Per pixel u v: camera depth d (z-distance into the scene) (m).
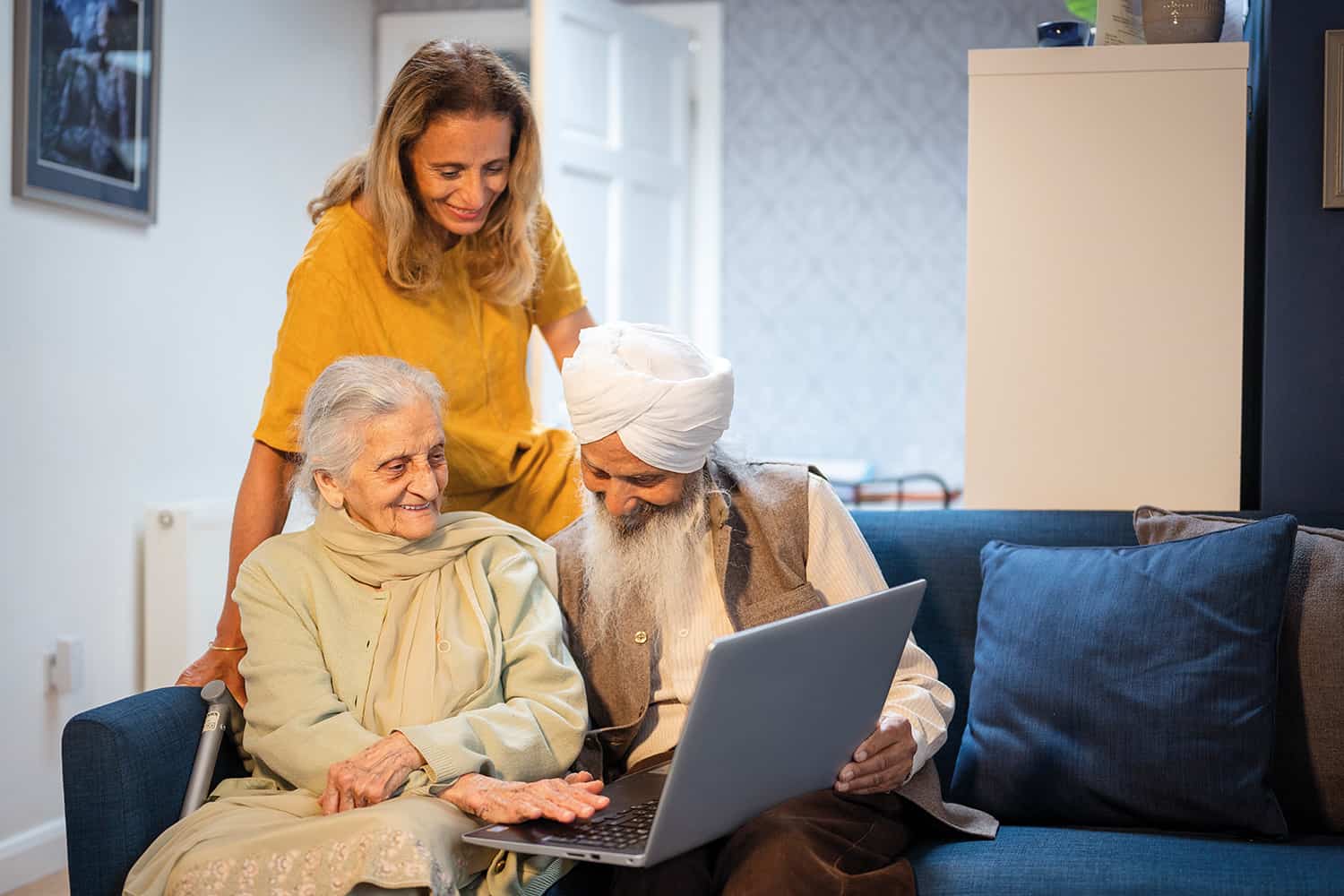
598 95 4.53
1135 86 2.48
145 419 3.61
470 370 2.31
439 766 1.70
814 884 1.64
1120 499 2.51
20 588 3.16
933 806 1.92
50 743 3.28
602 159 4.51
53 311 3.24
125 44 3.45
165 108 3.68
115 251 3.47
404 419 1.86
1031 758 2.02
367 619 1.90
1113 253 2.50
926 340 5.52
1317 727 2.00
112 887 1.72
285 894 1.60
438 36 5.14
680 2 5.48
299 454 2.12
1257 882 1.70
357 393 1.86
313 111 4.59
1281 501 2.48
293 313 2.16
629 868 1.70
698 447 1.91
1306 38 2.45
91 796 1.73
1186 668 1.96
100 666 3.44
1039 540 2.32
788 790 1.69
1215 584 1.98
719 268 5.57
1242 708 1.93
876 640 1.65
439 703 1.84
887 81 5.49
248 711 1.83
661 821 1.48
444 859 1.60
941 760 2.25
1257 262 2.68
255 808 1.75
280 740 1.78
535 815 1.64
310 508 2.29
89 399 3.38
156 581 3.53
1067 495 2.53
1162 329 2.49
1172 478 2.50
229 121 4.02
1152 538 2.21
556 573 2.08
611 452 1.89
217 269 3.95
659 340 1.95
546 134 4.18
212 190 3.93
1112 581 2.07
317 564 1.93
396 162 2.11
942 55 5.46
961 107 5.46
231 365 4.02
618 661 2.01
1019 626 2.10
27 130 3.10
